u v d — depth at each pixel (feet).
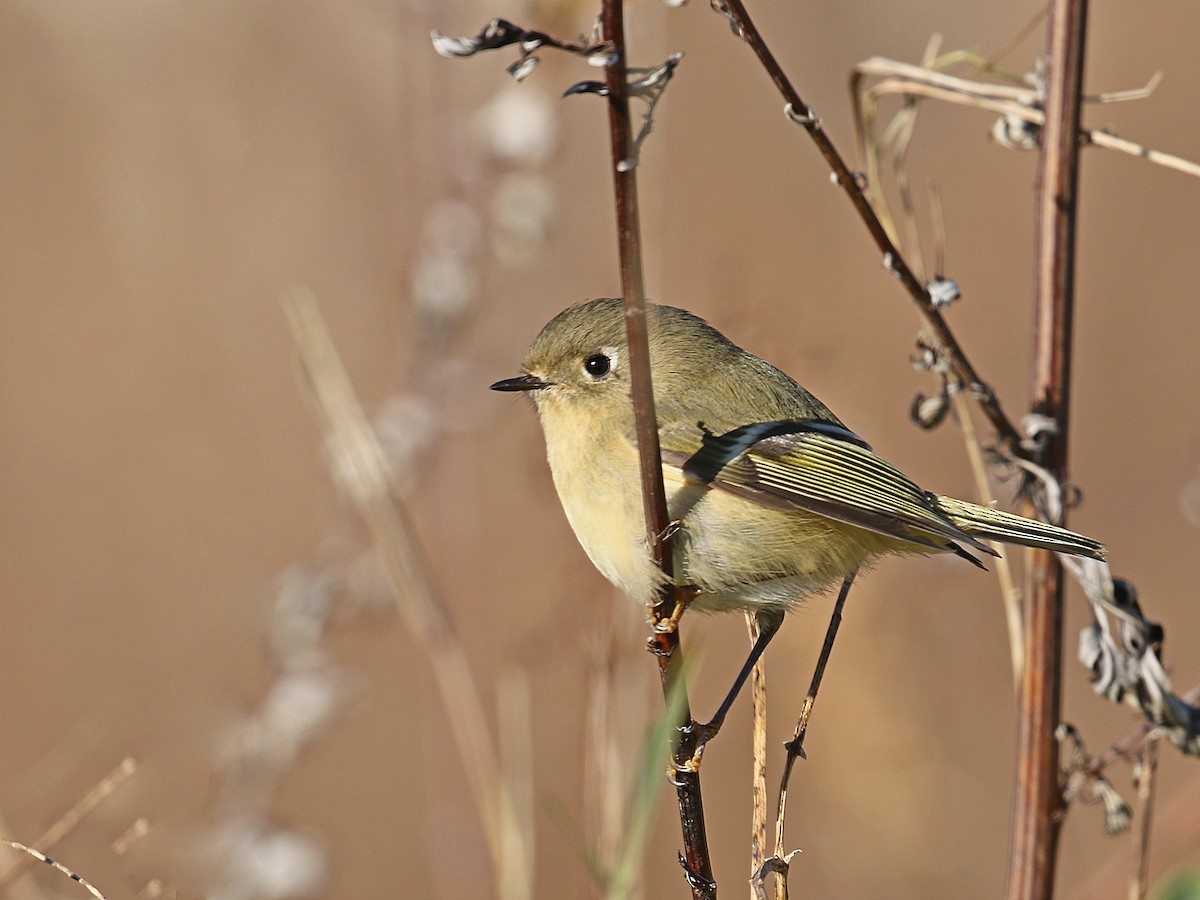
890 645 32.68
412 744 38.60
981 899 32.78
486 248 31.71
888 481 22.41
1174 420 44.75
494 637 33.96
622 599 24.81
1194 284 47.29
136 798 25.43
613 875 17.97
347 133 45.98
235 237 44.93
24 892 21.86
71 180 45.01
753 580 22.11
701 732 19.62
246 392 43.60
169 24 46.21
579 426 23.00
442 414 31.78
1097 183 48.91
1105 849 35.88
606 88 14.67
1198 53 48.98
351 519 29.86
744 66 47.80
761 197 45.14
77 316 43.96
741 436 22.24
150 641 37.37
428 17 36.94
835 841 32.99
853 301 42.14
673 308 24.54
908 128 23.04
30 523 40.73
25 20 45.73
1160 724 20.80
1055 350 21.71
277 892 25.32
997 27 49.14
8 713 35.60
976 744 33.68
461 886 32.35
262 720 27.50
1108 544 42.57
